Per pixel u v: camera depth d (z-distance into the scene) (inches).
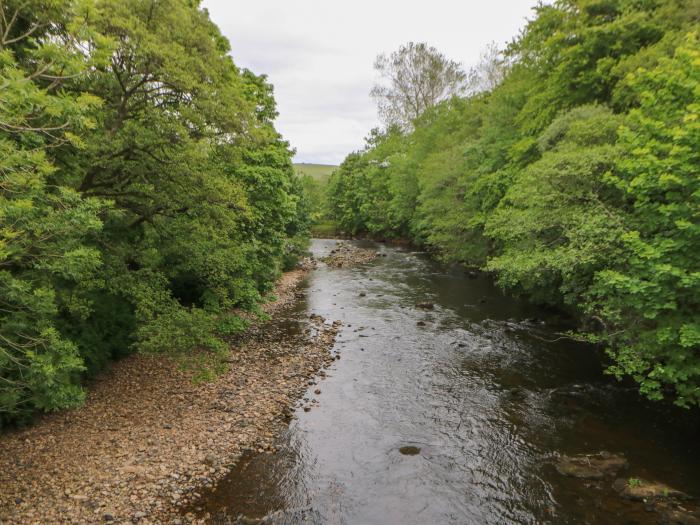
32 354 306.5
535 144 812.6
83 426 442.6
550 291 738.2
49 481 353.4
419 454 419.8
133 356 621.6
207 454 409.7
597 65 710.5
